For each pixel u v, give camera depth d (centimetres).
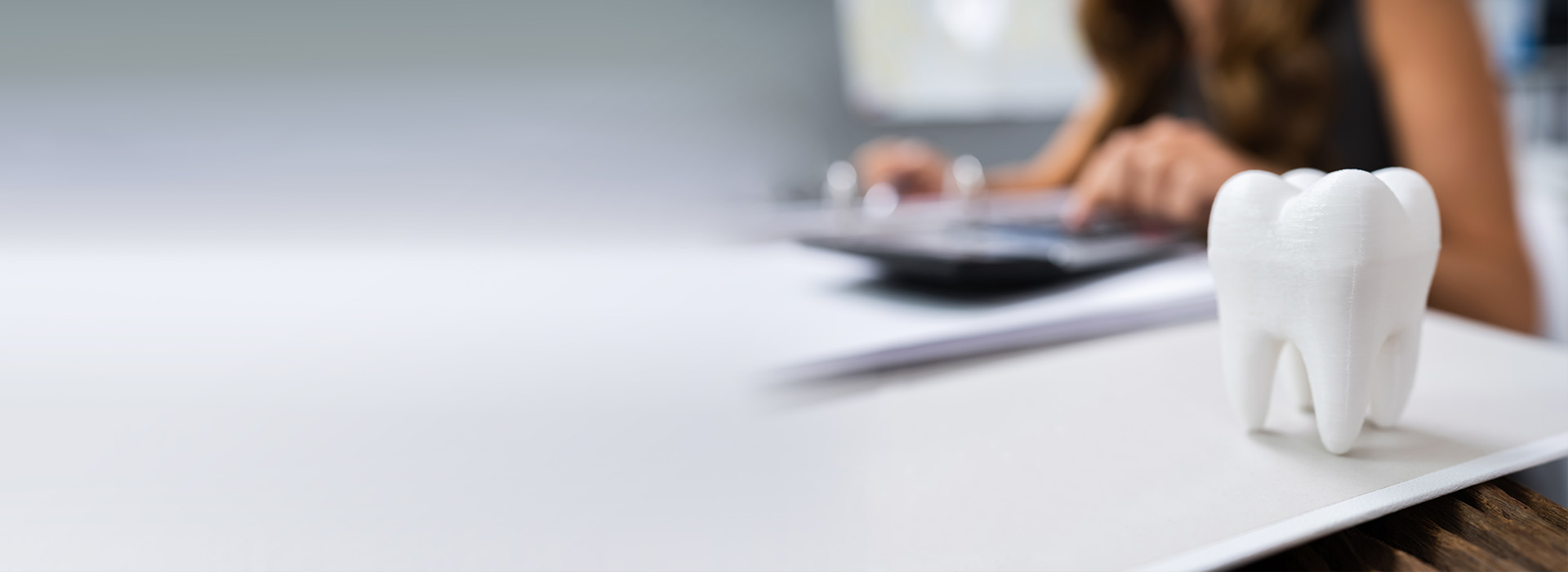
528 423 22
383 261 53
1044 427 21
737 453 20
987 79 186
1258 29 61
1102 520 16
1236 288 19
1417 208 18
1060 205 59
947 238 42
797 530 16
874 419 22
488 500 18
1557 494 19
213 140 106
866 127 177
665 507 17
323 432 22
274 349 31
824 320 31
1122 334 30
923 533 15
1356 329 17
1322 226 17
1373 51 61
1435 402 21
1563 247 70
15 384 27
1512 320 47
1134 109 79
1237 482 17
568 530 16
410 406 24
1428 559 15
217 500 18
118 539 16
